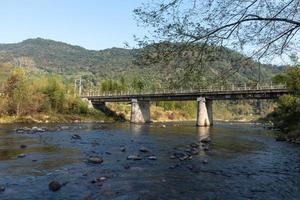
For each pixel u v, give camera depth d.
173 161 26.08
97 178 19.59
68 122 92.12
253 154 30.52
